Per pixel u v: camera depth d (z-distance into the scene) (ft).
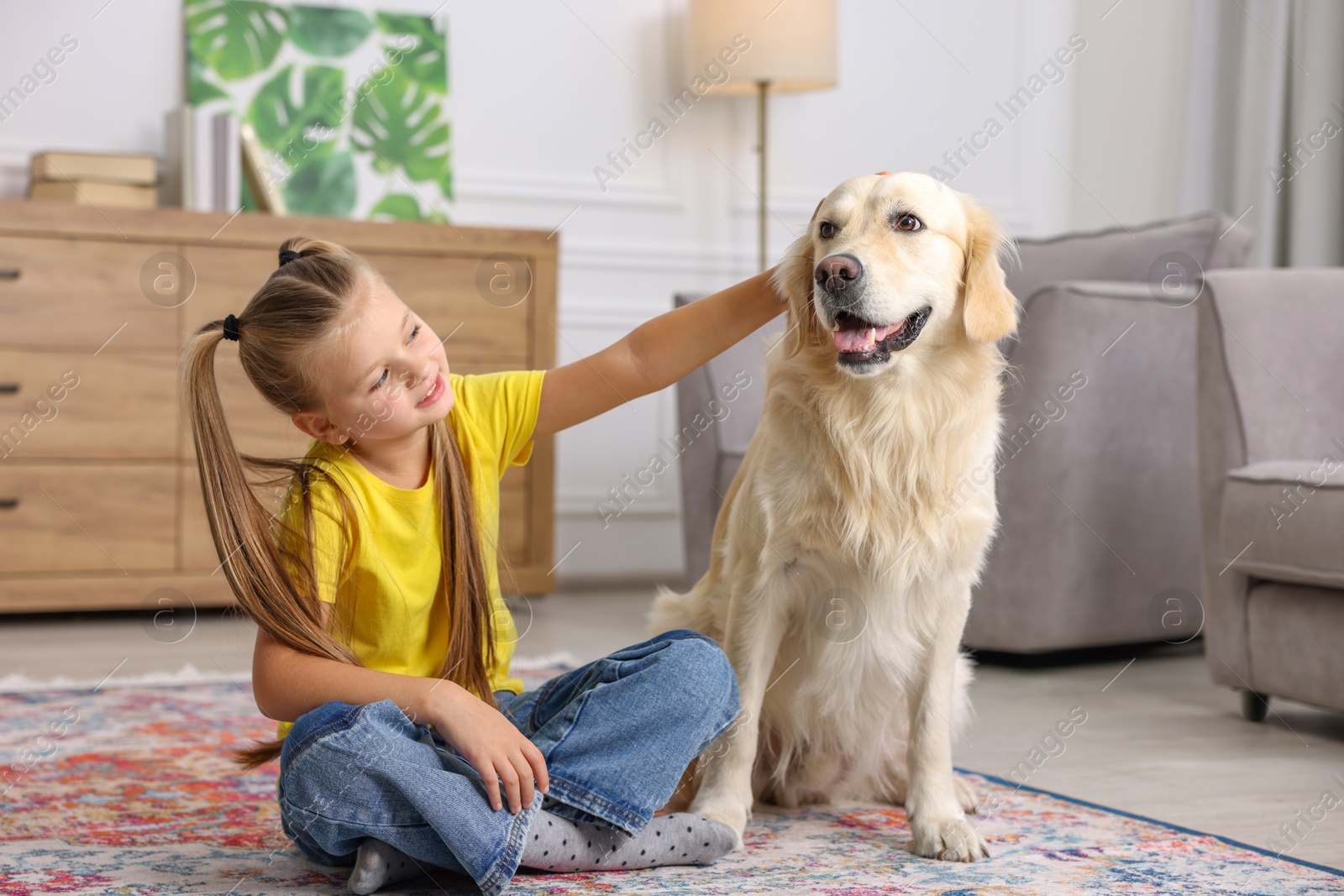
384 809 3.52
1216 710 7.10
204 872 3.84
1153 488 8.72
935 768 4.40
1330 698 6.40
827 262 4.42
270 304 3.77
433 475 4.01
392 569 3.90
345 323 3.70
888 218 4.62
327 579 3.77
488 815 3.52
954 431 4.62
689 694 3.82
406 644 3.98
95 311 10.19
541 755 3.60
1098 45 14.53
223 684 7.59
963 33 14.33
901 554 4.49
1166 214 13.41
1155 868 3.98
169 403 10.41
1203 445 7.38
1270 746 6.17
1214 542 7.23
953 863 4.06
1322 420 7.38
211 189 11.11
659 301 13.39
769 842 4.39
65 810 4.65
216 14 11.94
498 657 4.25
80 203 10.55
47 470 10.13
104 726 6.28
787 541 4.53
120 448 10.31
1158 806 4.95
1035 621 8.37
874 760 5.00
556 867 3.79
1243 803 5.01
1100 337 8.45
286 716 3.79
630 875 3.87
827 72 12.16
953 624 4.57
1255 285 7.45
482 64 12.74
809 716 4.82
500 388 4.42
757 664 4.52
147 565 10.41
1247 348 7.29
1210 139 12.72
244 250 10.51
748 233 13.64
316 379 3.76
